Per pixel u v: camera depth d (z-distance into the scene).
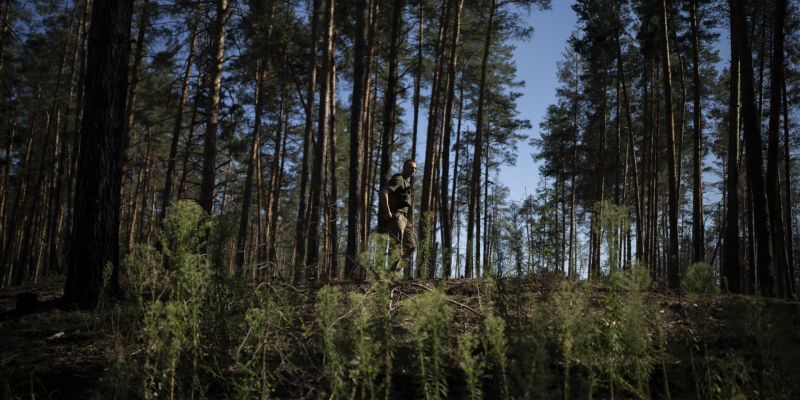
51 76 21.03
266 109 23.20
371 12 18.67
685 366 2.64
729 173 12.57
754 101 10.07
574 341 2.39
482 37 21.48
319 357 3.24
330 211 12.48
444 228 17.83
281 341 3.11
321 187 12.91
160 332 2.57
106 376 2.67
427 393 2.21
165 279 3.03
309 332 3.53
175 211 2.70
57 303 6.08
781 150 21.47
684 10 18.22
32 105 20.56
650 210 23.81
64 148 21.12
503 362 2.35
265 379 2.63
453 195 26.80
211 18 12.90
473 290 5.56
